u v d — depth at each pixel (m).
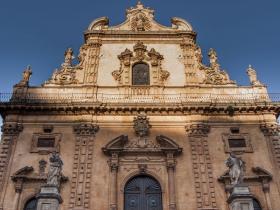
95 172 27.56
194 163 28.02
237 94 32.06
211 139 29.38
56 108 30.22
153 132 29.67
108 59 34.16
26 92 31.78
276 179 27.34
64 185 26.89
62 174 27.23
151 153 28.47
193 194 26.64
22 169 27.19
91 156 28.30
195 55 34.50
